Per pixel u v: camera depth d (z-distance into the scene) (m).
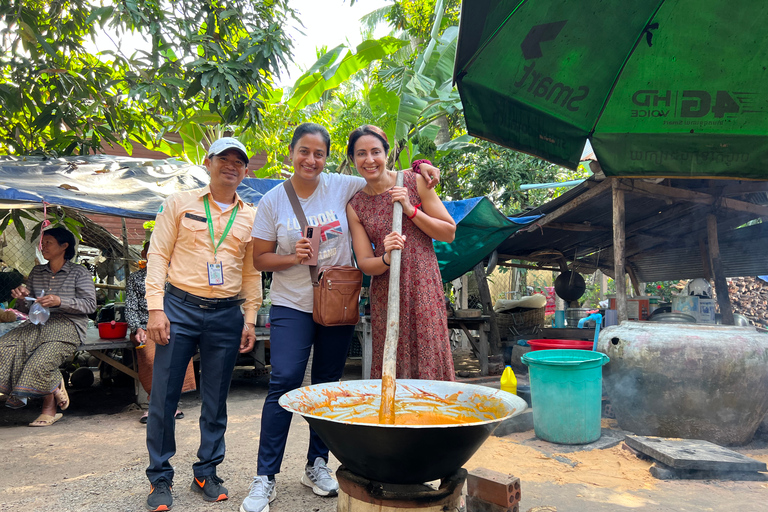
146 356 5.15
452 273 7.30
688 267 7.80
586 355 4.03
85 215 6.72
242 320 2.87
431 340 2.41
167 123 7.38
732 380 3.63
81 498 2.83
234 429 4.42
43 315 4.66
